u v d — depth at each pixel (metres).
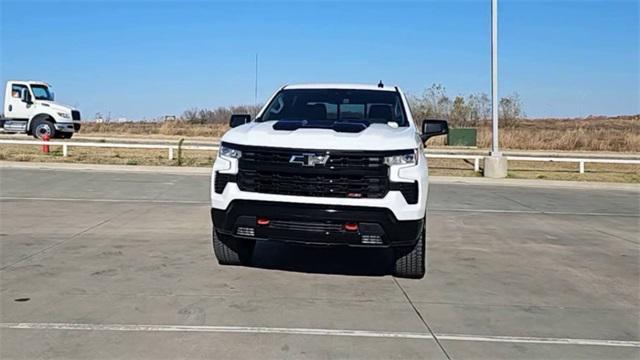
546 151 35.94
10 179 16.66
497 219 11.95
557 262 8.09
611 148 37.38
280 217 6.05
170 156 23.75
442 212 12.80
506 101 54.75
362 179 6.00
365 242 6.04
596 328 5.35
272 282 6.58
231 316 5.37
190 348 4.60
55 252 7.80
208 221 10.59
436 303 5.97
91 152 27.03
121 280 6.49
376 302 5.95
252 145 6.20
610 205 14.80
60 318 5.22
